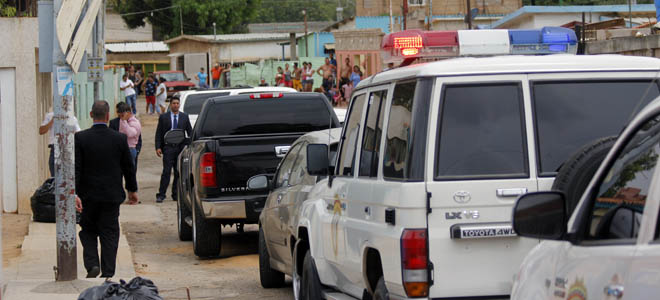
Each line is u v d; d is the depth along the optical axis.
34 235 24.52
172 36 149.25
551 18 71.31
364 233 10.78
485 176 9.55
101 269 17.78
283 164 18.77
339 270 12.45
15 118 29.08
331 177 12.96
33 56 28.95
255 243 25.22
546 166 9.64
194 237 22.42
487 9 104.88
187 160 24.16
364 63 85.75
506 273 9.52
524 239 9.55
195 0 147.62
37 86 30.72
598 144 8.36
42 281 17.52
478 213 9.50
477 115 9.68
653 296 5.29
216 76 99.62
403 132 10.02
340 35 89.19
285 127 22.75
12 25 28.86
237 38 130.75
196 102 35.34
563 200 6.61
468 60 9.88
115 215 17.66
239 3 149.88
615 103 9.87
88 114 54.56
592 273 6.08
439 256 9.45
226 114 22.61
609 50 33.78
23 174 29.20
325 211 13.20
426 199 9.45
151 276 19.84
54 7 16.62
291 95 22.83
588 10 70.44
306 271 13.85
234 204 20.88
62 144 16.98
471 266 9.48
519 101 9.74
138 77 120.44
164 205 33.47
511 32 12.16
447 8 105.31
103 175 17.38
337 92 74.88
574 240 6.61
